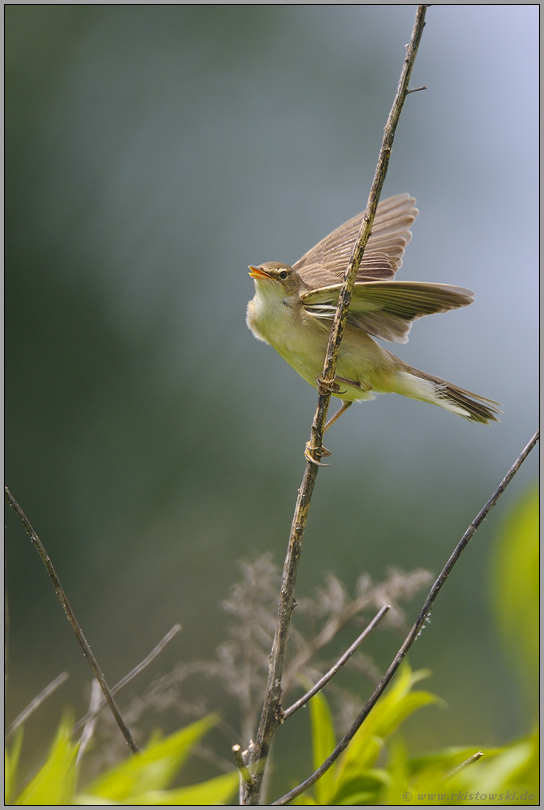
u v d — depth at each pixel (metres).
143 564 14.63
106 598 14.30
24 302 16.03
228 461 15.53
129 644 13.70
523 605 3.33
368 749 5.10
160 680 6.82
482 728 11.79
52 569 4.55
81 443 15.57
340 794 4.82
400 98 4.61
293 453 15.49
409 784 4.52
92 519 15.13
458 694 12.23
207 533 14.82
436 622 12.96
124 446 15.76
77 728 4.44
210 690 10.37
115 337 16.41
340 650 10.89
